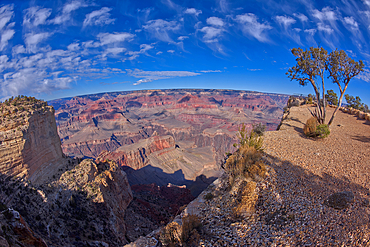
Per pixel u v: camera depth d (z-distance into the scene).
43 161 22.09
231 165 16.27
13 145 18.44
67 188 22.12
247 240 9.70
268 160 17.55
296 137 25.17
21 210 16.55
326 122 33.16
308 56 28.66
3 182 17.06
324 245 8.34
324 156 18.75
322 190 12.85
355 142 22.48
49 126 23.75
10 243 7.91
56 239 16.02
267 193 13.03
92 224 20.61
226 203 13.06
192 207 14.07
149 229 28.53
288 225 10.14
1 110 20.14
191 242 10.17
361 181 13.71
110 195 26.83
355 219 9.66
